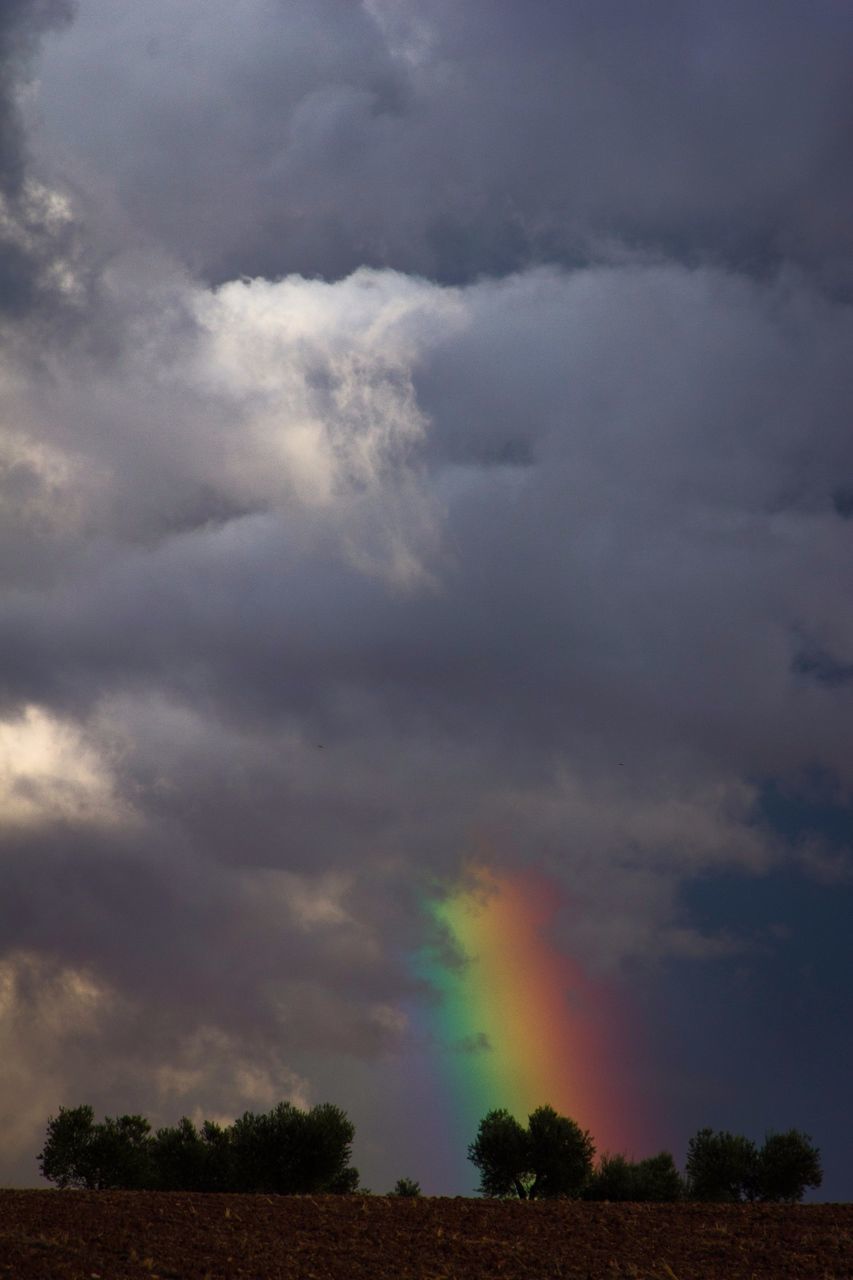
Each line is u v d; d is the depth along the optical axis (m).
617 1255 19.89
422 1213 23.28
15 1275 15.62
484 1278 17.78
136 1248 18.08
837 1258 19.84
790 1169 37.59
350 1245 19.64
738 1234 21.95
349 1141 34.81
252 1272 17.09
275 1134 34.50
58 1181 36.94
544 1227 22.30
